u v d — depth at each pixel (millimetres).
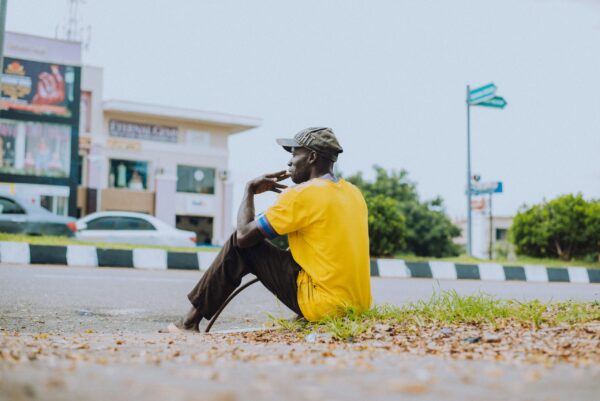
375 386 1789
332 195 3604
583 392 1756
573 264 13484
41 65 22781
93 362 2223
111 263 9445
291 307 3793
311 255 3621
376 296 6688
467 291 7582
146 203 28484
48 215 12375
